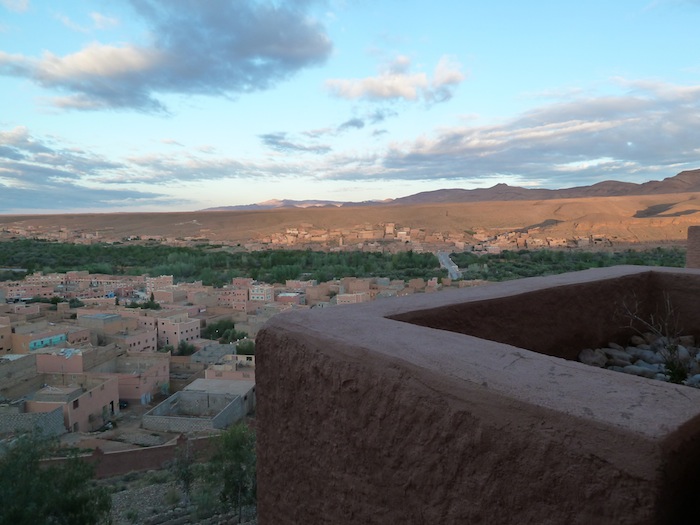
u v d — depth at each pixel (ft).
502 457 3.23
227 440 42.01
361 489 4.29
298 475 5.00
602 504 2.77
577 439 2.88
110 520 31.73
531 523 3.09
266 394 5.39
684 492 2.74
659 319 8.63
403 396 3.89
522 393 3.24
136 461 54.34
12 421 62.54
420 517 3.77
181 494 44.52
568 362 3.78
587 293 7.67
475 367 3.72
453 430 3.53
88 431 69.36
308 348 4.80
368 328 4.91
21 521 24.86
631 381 3.40
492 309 6.43
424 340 4.46
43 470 29.25
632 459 2.67
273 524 5.34
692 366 7.35
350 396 4.35
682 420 2.81
